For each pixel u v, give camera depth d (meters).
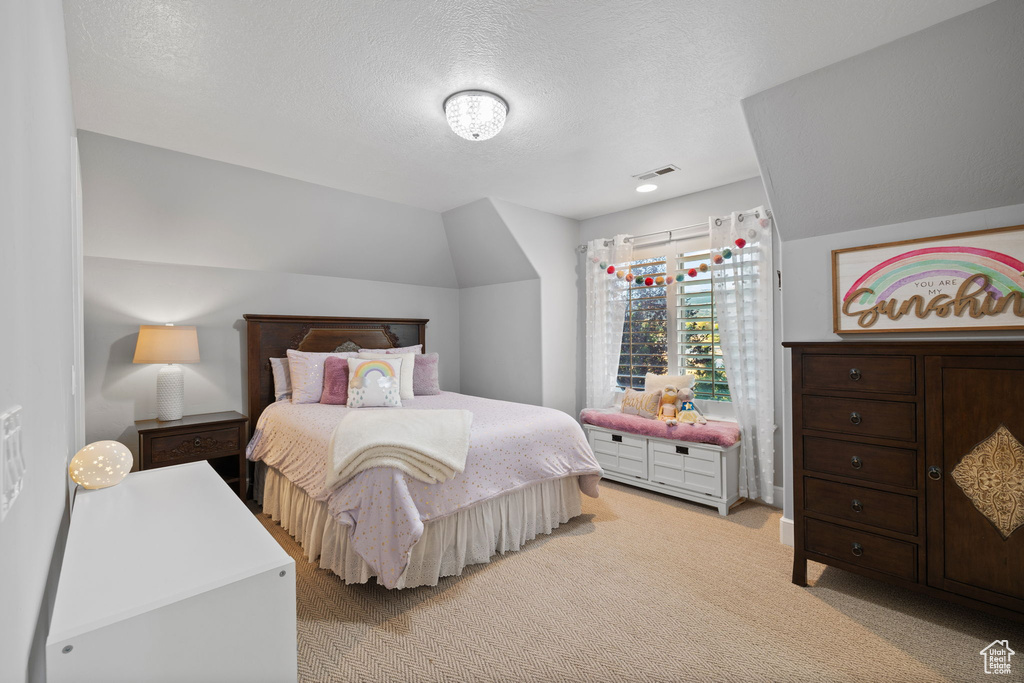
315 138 2.70
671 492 3.53
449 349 5.18
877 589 2.24
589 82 2.16
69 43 1.82
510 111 2.41
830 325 2.52
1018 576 1.70
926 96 1.93
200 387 3.55
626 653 1.79
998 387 1.75
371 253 4.28
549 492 2.92
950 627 1.93
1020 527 1.70
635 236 4.16
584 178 3.41
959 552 1.83
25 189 0.75
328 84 2.14
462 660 1.75
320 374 3.56
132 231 3.13
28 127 0.79
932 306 2.19
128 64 1.97
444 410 2.70
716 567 2.46
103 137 2.65
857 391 2.08
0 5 0.58
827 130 2.20
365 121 2.50
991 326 2.04
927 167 2.09
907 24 1.78
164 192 3.03
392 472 2.14
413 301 4.87
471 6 1.65
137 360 3.02
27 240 0.76
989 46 1.74
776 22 1.76
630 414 3.94
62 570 1.06
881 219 2.34
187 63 1.97
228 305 3.68
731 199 3.54
